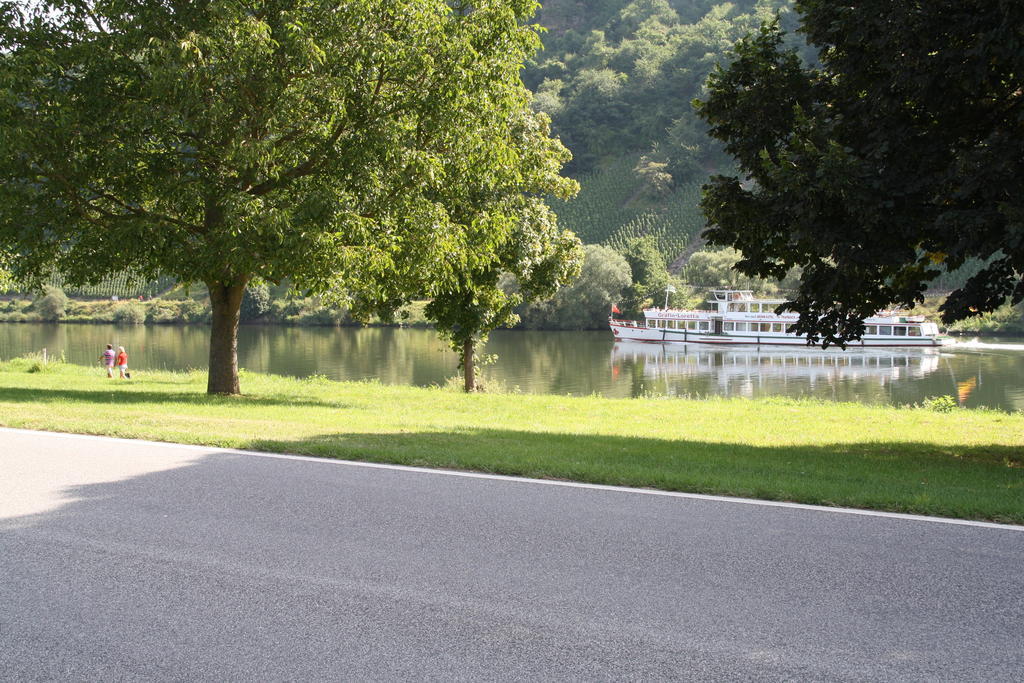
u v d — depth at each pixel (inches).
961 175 396.2
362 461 362.0
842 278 455.8
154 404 631.2
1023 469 419.5
